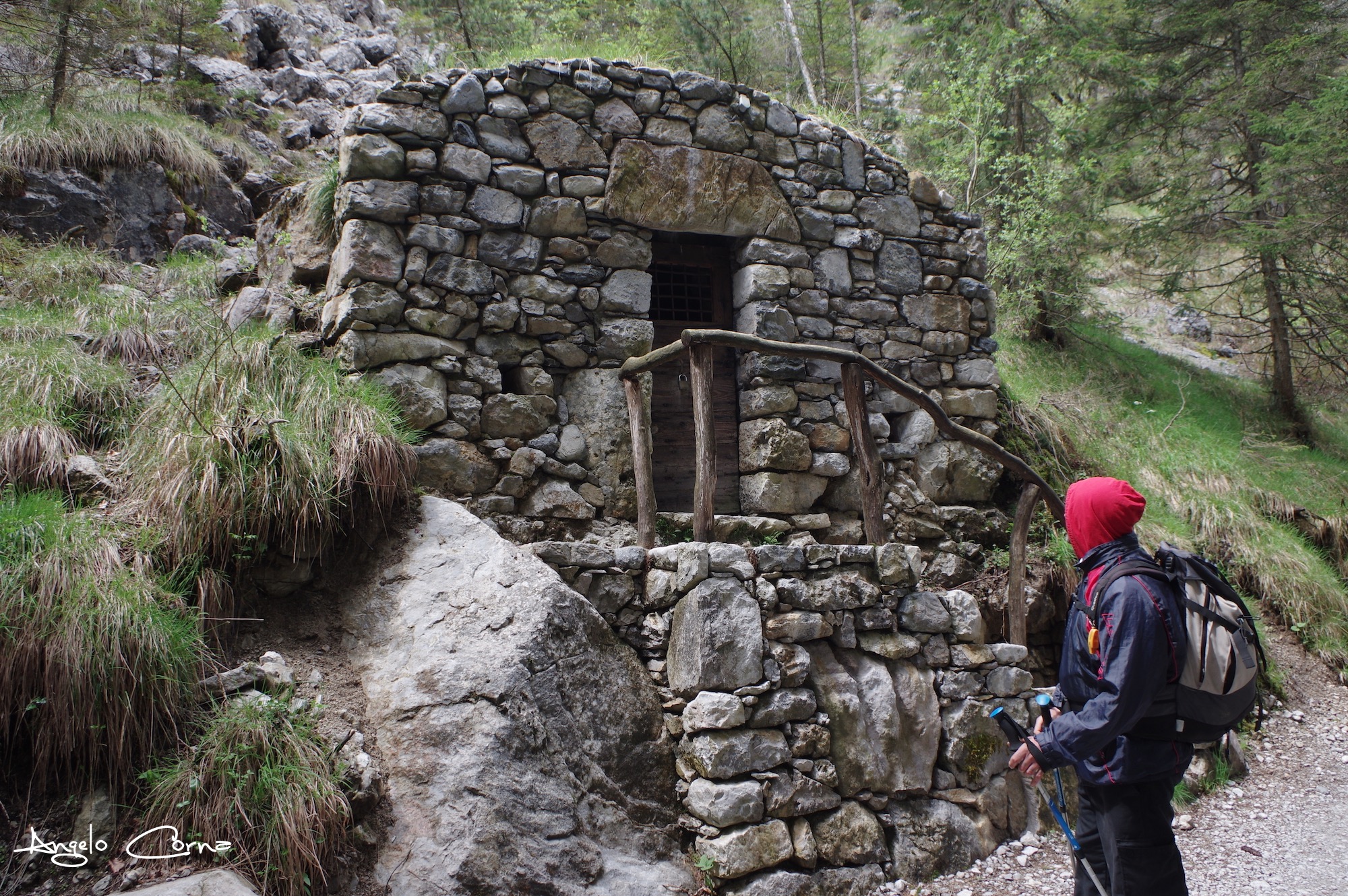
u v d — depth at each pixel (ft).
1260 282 35.19
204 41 28.94
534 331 14.56
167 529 10.21
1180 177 33.60
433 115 14.01
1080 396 26.27
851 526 16.55
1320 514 26.18
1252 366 39.78
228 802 8.36
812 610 12.67
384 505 11.93
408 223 13.74
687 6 27.94
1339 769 16.70
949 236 18.66
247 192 24.21
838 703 12.51
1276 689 19.54
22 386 12.25
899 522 16.90
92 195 19.80
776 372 16.30
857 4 41.22
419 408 13.30
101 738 8.50
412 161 13.74
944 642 13.83
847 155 17.63
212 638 10.00
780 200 16.67
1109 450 24.27
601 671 11.28
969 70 31.27
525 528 13.73
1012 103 34.12
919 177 18.43
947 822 12.74
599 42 22.18
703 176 15.89
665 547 13.01
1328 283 32.35
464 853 9.09
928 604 13.71
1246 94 31.35
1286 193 29.53
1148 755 7.37
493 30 30.71
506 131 14.60
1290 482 28.12
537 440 14.24
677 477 16.14
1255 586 22.22
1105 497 8.05
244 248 18.33
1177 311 41.68
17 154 19.11
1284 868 12.35
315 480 10.91
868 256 17.69
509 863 9.32
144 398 13.19
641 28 32.12
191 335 14.92
